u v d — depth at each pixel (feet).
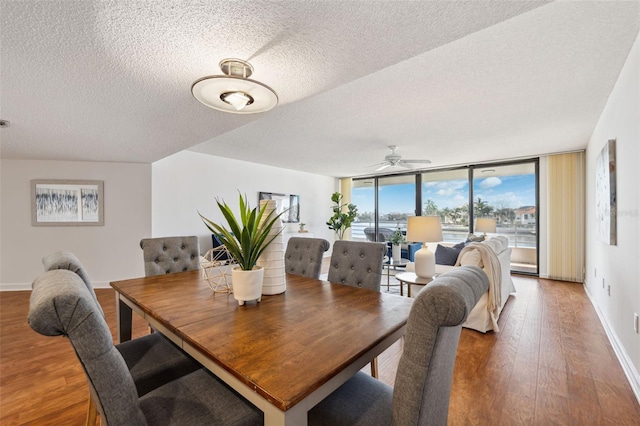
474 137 13.39
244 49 5.03
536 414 5.54
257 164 20.56
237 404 3.36
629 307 7.03
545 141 14.12
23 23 4.27
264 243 5.31
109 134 9.98
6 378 6.71
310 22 4.33
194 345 3.44
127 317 6.22
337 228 24.54
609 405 5.80
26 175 14.32
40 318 2.37
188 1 3.88
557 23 5.64
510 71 7.47
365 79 7.84
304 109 9.98
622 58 6.90
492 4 3.97
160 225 16.07
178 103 7.34
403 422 2.81
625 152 7.33
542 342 8.57
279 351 3.20
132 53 5.12
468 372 6.98
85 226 14.84
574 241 16.15
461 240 20.18
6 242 14.17
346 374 3.05
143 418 2.94
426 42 4.88
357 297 5.21
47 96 6.87
